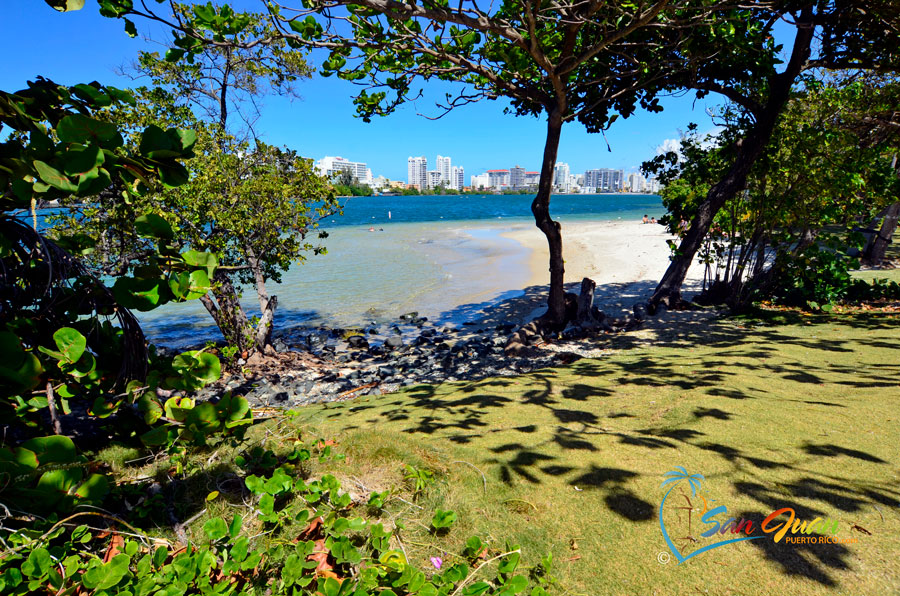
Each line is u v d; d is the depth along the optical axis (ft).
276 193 31.09
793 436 13.30
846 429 13.55
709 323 33.86
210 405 9.18
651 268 67.62
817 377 19.16
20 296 9.21
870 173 32.07
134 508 9.71
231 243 31.71
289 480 9.96
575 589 8.18
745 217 40.57
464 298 58.29
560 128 34.09
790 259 35.68
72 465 8.15
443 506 10.47
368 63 26.14
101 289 9.82
